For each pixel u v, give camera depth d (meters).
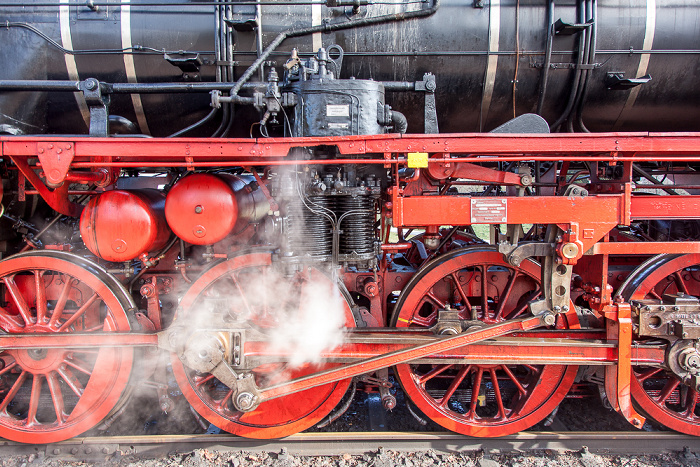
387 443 2.85
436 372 2.89
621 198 2.35
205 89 2.52
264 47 2.66
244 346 2.55
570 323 2.78
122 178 3.33
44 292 2.81
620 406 2.56
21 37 2.59
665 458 2.79
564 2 2.68
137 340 2.58
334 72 2.48
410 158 2.21
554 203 2.34
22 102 2.61
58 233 3.18
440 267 2.77
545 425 2.96
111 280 2.73
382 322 2.87
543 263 2.52
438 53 2.67
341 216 2.50
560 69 2.72
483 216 2.35
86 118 2.79
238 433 2.80
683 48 2.69
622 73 2.70
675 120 2.98
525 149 2.22
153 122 2.88
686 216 2.43
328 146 2.48
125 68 2.67
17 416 2.99
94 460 2.72
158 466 2.68
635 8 2.67
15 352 2.73
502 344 2.59
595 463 2.73
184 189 2.49
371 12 2.64
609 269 3.23
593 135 2.21
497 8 2.66
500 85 2.78
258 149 2.22
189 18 2.63
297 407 2.81
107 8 2.61
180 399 3.33
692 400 2.89
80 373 3.27
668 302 2.60
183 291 2.92
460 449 2.83
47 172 2.22
